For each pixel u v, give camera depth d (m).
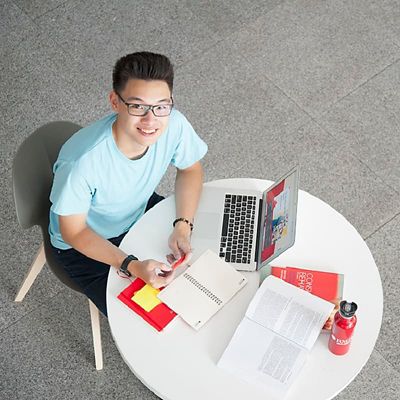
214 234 2.15
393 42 3.41
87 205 2.07
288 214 2.03
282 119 3.18
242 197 2.22
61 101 3.24
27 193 2.14
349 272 2.07
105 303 2.22
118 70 1.89
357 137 3.13
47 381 2.58
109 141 2.01
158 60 1.88
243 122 3.17
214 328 1.97
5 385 2.57
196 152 2.23
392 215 2.94
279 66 3.33
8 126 3.17
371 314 1.99
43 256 2.55
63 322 2.71
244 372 1.88
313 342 1.91
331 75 3.31
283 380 1.86
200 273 2.05
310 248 2.12
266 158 3.08
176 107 3.21
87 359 2.62
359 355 1.92
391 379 2.56
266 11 3.50
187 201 2.20
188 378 1.89
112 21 3.46
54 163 2.24
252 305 1.97
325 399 1.85
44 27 3.45
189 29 3.44
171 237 2.13
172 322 1.98
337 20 3.47
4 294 2.77
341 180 3.02
